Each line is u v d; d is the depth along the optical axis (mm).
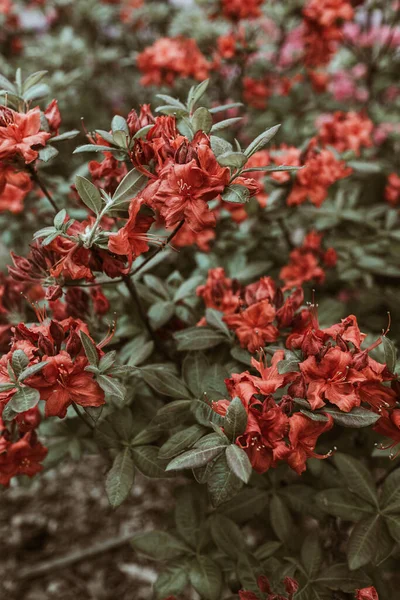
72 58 1638
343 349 741
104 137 785
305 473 983
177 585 887
